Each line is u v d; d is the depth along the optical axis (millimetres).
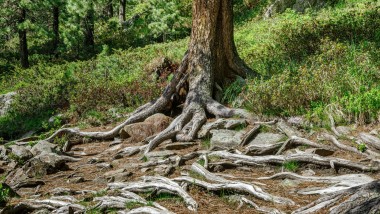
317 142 8711
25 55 29578
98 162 10062
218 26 12438
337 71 10719
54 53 30906
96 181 8516
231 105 11805
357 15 15945
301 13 21859
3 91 21812
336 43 13102
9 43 37188
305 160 7758
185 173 8000
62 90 17906
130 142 11359
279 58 14148
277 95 10344
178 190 6820
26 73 23828
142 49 23781
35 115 17188
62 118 15070
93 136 12305
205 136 10258
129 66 19031
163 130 10977
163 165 8664
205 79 12031
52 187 8609
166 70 16094
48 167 9695
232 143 9414
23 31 29234
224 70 12641
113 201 6770
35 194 8219
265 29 20062
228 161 8375
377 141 7922
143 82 15508
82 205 6871
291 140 8680
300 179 7164
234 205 6512
